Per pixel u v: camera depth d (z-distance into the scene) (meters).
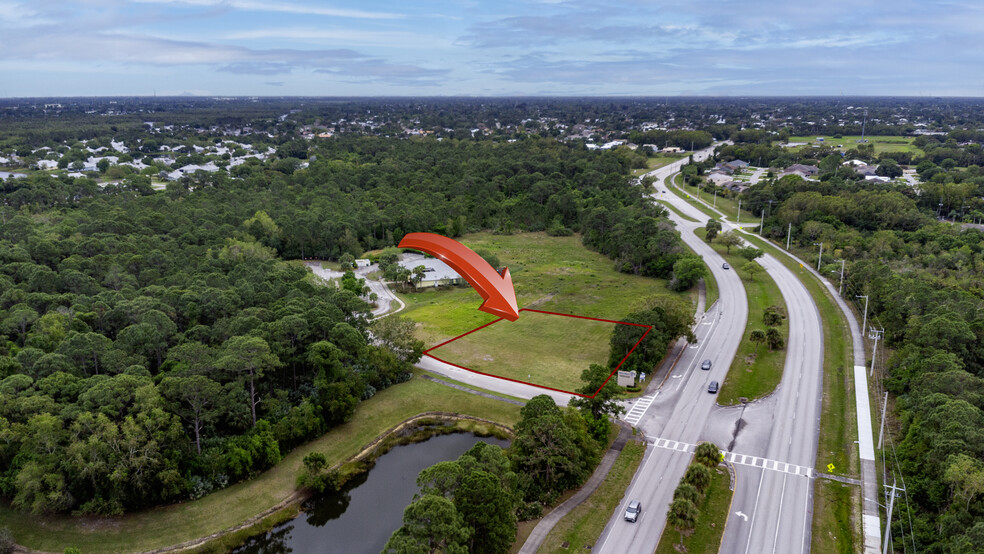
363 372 89.19
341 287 136.88
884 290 113.81
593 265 165.12
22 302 97.25
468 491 52.69
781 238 178.50
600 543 57.41
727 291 135.50
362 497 69.75
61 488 60.81
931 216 183.38
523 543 57.34
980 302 104.62
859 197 187.38
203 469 68.56
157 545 60.38
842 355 100.12
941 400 68.88
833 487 65.88
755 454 72.44
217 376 75.19
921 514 60.09
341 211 191.75
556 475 64.38
